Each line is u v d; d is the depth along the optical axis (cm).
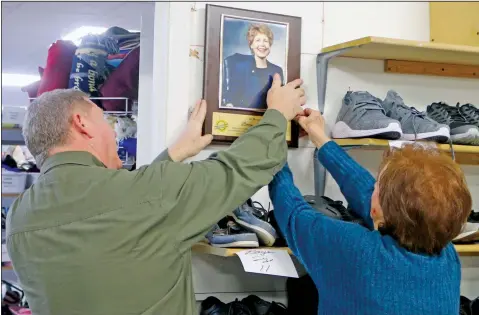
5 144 258
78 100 113
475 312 170
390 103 164
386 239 101
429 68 186
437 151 107
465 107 171
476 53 166
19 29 294
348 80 179
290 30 170
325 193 175
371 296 98
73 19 277
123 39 222
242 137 119
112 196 101
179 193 104
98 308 98
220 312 148
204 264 165
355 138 154
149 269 101
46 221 102
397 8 188
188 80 165
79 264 98
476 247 151
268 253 133
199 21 166
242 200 111
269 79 165
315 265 110
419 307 96
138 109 204
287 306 169
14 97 338
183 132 159
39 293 102
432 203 94
